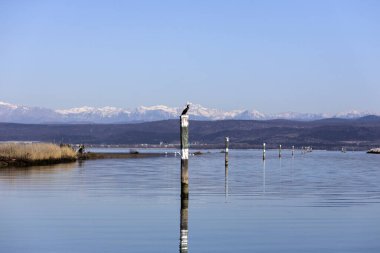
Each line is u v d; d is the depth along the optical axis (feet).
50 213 115.34
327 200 142.61
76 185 180.86
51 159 348.79
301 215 115.24
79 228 98.17
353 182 206.80
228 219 109.50
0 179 203.10
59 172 250.78
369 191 168.35
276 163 415.64
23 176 219.82
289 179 223.30
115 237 90.22
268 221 107.14
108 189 168.76
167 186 182.50
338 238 90.48
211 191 166.81
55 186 176.45
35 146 340.18
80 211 118.73
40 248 81.76
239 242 87.15
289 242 87.35
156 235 92.32
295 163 416.67
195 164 385.09
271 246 84.38
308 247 83.87
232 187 181.68
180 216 112.37
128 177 225.97
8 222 103.76
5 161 309.22
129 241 87.20
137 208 124.67
